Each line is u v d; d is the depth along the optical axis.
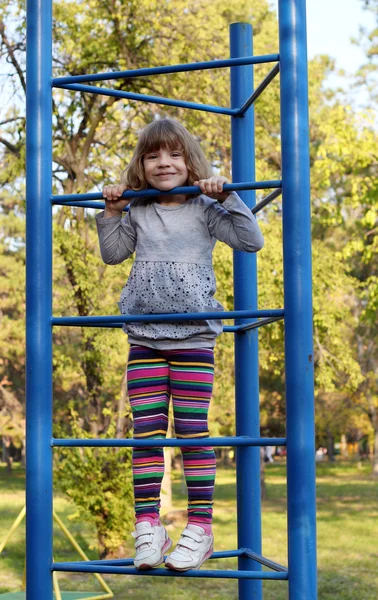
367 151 11.78
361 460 40.22
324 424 30.48
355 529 15.23
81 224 11.53
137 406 2.58
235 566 11.23
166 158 2.61
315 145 17.34
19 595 6.37
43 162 2.68
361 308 25.16
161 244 2.63
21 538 14.41
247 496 3.29
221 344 12.05
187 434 2.53
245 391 3.33
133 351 2.63
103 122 11.71
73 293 11.08
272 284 12.71
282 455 45.81
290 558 2.38
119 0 11.13
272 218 13.61
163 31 11.29
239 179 3.46
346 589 9.56
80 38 11.18
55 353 11.58
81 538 13.88
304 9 2.58
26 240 2.66
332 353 15.66
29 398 2.59
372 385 27.38
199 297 2.59
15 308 24.83
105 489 10.60
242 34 3.56
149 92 11.55
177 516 15.91
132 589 9.93
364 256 12.80
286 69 2.54
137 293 2.64
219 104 11.52
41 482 2.55
